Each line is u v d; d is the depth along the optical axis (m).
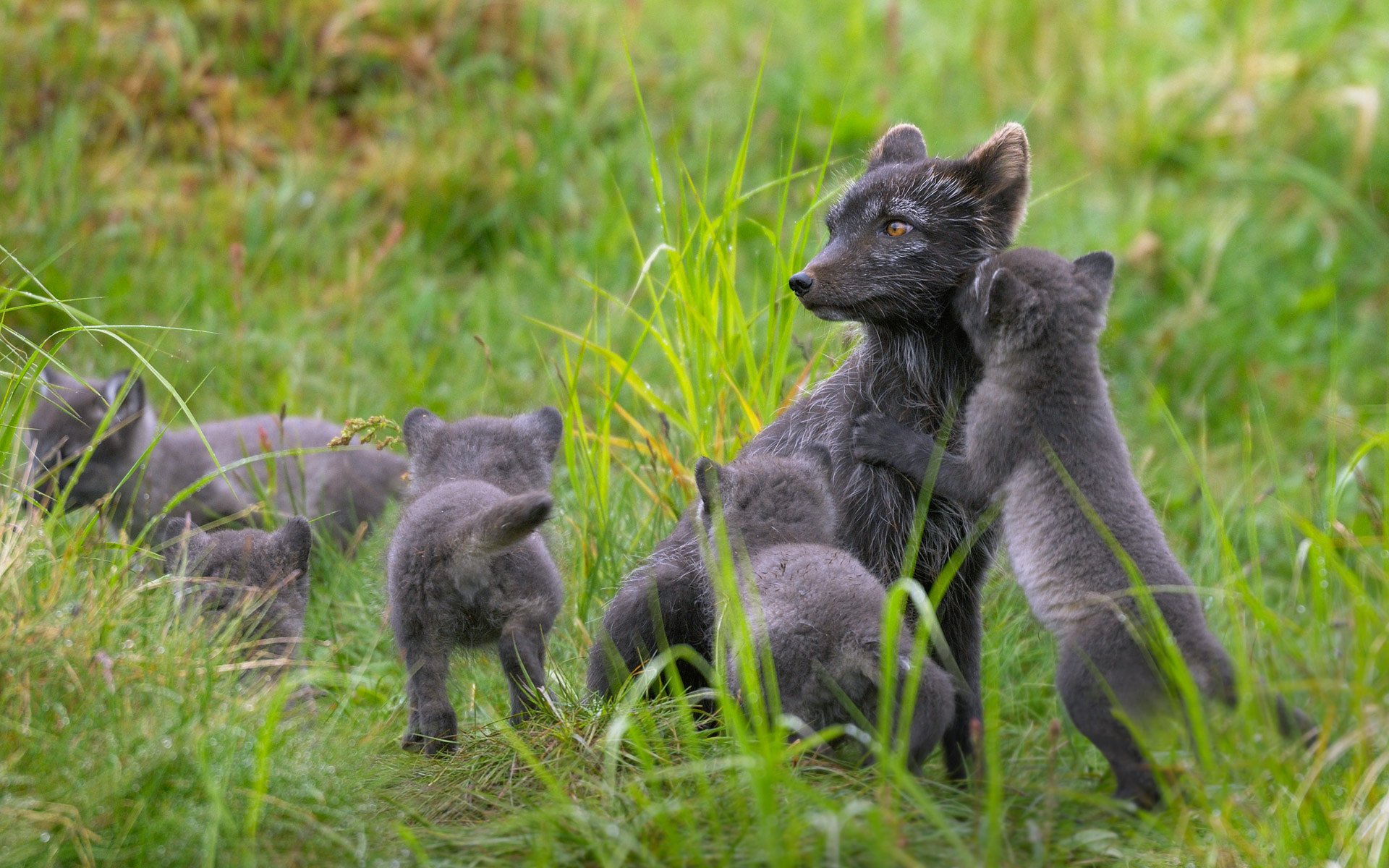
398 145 18.52
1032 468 7.90
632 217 17.69
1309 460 11.62
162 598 8.46
